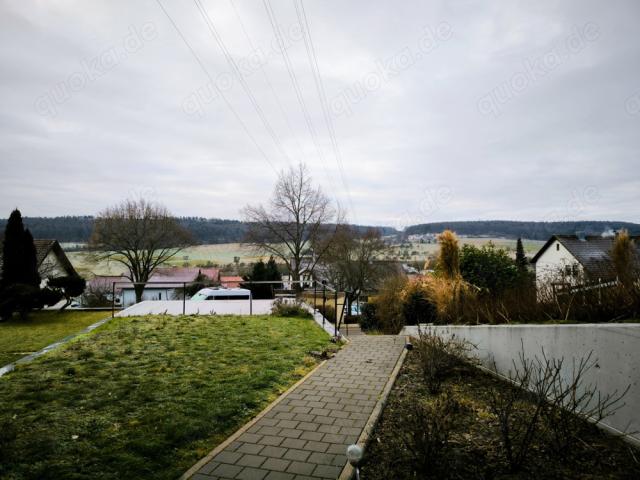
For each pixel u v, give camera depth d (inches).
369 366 257.1
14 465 128.7
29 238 652.1
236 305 531.5
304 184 1507.1
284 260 1503.4
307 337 335.9
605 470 127.1
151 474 127.6
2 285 622.8
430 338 253.0
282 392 207.8
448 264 429.7
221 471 130.9
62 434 150.8
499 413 151.4
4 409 172.7
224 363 251.4
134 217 1488.7
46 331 402.6
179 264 1667.1
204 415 171.2
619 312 185.5
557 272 276.5
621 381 145.9
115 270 1760.6
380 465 134.9
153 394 193.3
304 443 150.9
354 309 1321.4
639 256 246.1
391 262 1520.7
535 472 127.0
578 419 159.8
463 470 129.0
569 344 173.8
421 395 205.2
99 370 230.1
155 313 456.1
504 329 226.7
